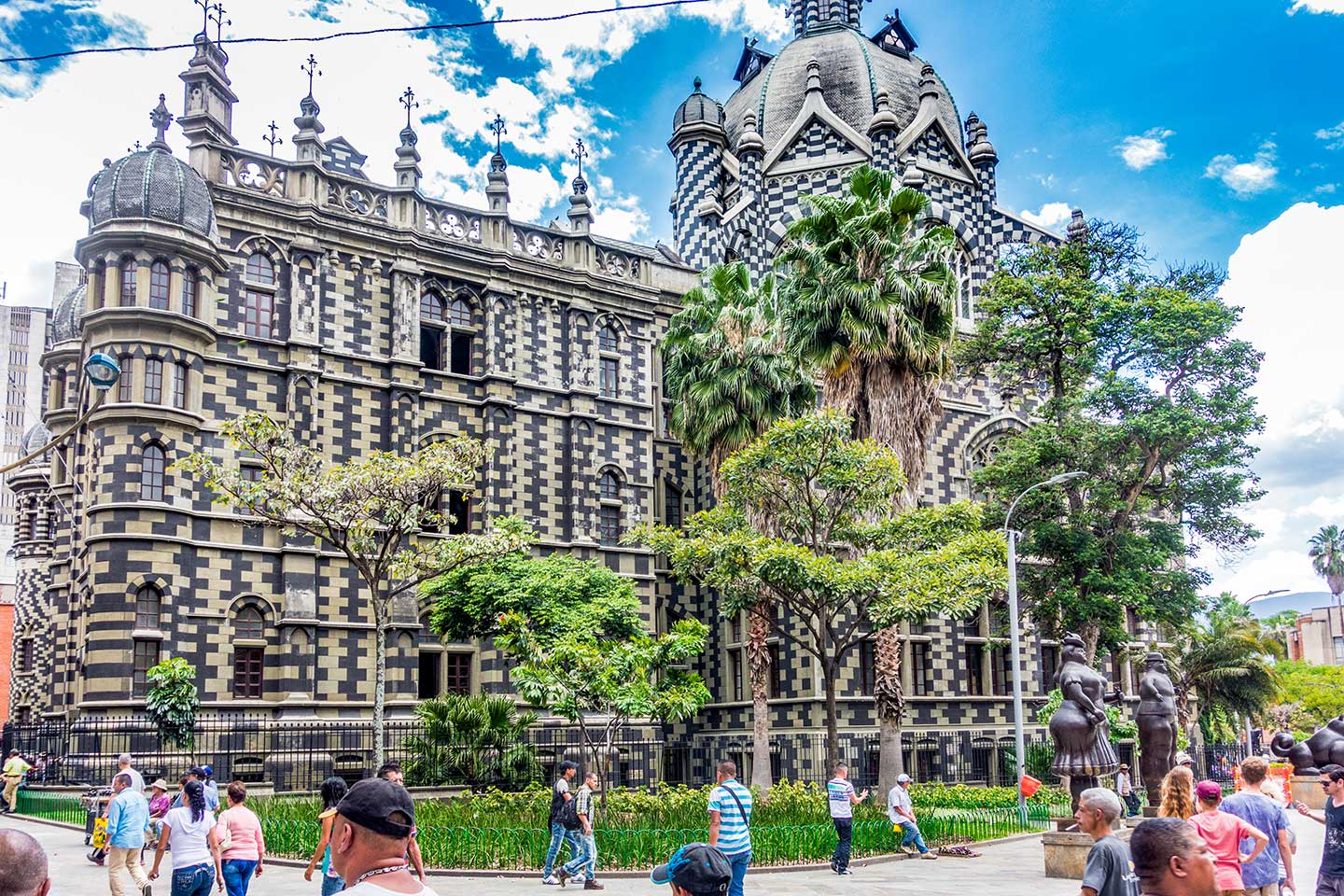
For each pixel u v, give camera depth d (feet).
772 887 65.36
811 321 110.63
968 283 175.52
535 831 74.28
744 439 120.37
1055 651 175.32
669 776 151.64
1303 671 320.29
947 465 166.50
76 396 144.46
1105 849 29.68
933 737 149.48
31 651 159.63
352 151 155.63
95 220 119.85
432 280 140.67
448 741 113.80
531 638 103.60
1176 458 133.49
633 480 152.05
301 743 119.85
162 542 115.03
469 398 140.97
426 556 102.47
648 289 157.17
